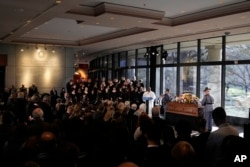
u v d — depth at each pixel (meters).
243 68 11.13
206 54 12.47
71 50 18.31
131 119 6.13
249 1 7.63
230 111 11.57
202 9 8.88
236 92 11.38
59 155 2.36
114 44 15.59
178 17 9.88
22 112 8.26
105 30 13.08
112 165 3.32
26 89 15.48
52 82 17.89
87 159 3.41
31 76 17.36
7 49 16.70
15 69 16.97
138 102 12.82
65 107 8.21
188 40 13.14
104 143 3.84
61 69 18.11
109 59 21.83
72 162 2.30
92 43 15.53
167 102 11.86
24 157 2.98
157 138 3.15
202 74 12.66
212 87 12.21
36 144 3.09
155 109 5.56
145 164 2.86
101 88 14.98
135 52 17.73
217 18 8.66
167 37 12.56
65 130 4.66
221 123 3.45
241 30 10.43
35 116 5.41
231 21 9.07
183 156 2.31
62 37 15.74
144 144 3.23
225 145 2.55
